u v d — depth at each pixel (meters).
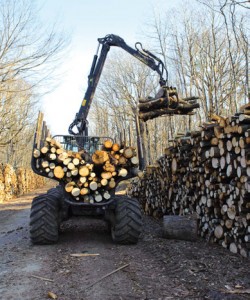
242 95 20.23
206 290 3.78
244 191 4.93
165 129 25.70
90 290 3.91
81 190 6.03
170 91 7.70
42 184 40.41
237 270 4.39
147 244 6.00
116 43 9.17
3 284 4.18
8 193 18.45
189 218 6.26
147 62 8.96
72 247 5.91
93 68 9.33
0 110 18.52
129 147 6.24
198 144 6.46
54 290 3.94
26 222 9.59
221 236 5.60
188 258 4.94
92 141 7.78
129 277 4.27
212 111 16.39
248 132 4.88
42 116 6.52
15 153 33.31
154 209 9.38
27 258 5.28
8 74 13.16
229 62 19.50
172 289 3.85
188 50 21.75
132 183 12.54
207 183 6.14
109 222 6.55
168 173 8.13
